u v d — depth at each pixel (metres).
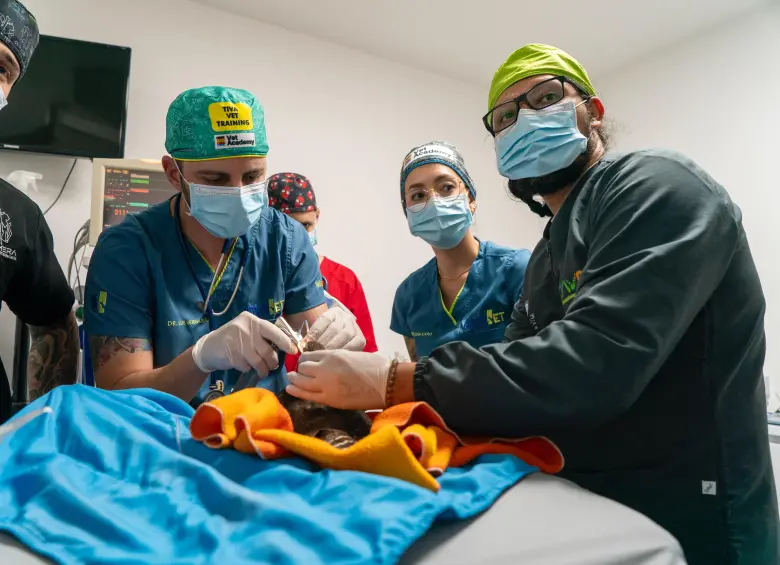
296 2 3.10
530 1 3.16
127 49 2.75
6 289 1.43
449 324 2.04
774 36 3.11
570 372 0.76
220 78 3.09
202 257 1.45
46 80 2.61
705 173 0.88
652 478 0.89
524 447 0.83
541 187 1.27
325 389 0.92
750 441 0.89
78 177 2.70
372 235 3.49
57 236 2.62
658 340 0.76
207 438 0.77
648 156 0.93
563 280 1.02
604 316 0.77
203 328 1.42
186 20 3.03
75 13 2.76
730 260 0.87
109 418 0.82
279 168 3.22
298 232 1.59
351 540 0.51
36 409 0.83
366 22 3.31
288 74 3.31
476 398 0.79
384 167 3.59
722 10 3.25
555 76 1.22
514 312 1.30
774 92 3.08
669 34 3.49
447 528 0.60
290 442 0.72
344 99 3.49
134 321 1.32
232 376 1.38
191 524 0.58
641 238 0.83
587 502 0.69
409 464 0.65
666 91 3.61
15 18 1.41
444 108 3.92
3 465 0.71
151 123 2.89
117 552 0.54
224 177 1.36
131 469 0.71
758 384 0.93
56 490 0.63
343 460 0.67
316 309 1.56
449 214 1.94
